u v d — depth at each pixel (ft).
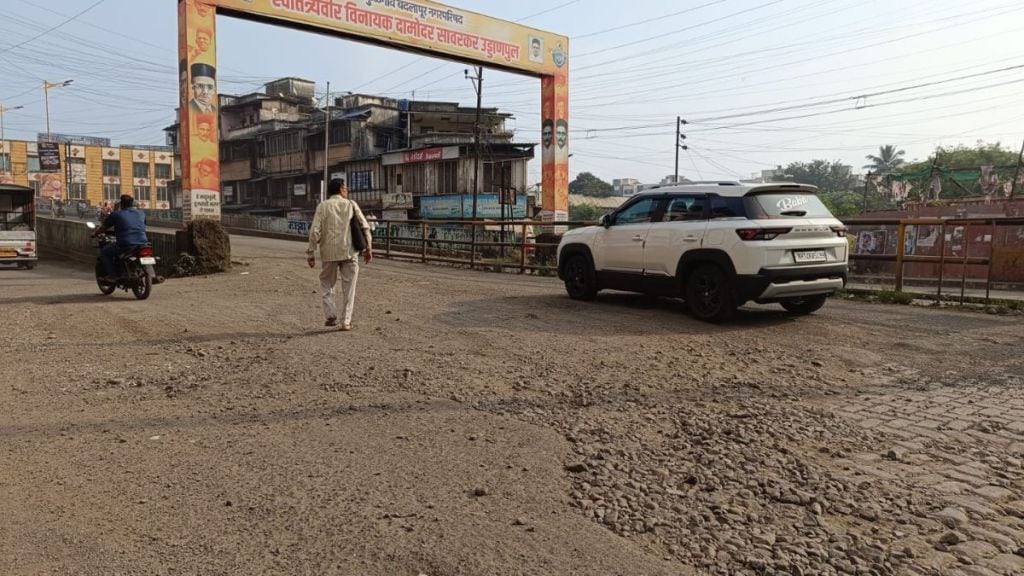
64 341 24.43
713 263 25.96
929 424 14.99
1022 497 11.32
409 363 20.15
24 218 66.69
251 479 12.03
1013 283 30.71
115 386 18.35
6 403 16.89
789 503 11.05
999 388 17.83
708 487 11.62
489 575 8.90
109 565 9.20
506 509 10.84
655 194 29.32
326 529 10.16
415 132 160.04
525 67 70.18
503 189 116.98
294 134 167.73
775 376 18.89
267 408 16.14
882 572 8.93
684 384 18.01
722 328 25.36
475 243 54.39
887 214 98.63
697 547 9.63
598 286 31.83
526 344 22.74
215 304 33.06
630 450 13.34
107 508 10.95
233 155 188.24
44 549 9.64
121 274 36.17
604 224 31.09
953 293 32.04
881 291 32.73
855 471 12.39
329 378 18.57
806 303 27.96
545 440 13.91
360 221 25.46
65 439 14.24
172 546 9.70
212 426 14.92
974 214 91.45
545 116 74.23
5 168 235.20
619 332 24.73
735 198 25.76
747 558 9.27
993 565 9.10
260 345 22.95
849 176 278.05
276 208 177.37
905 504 11.00
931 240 40.98
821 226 25.73
